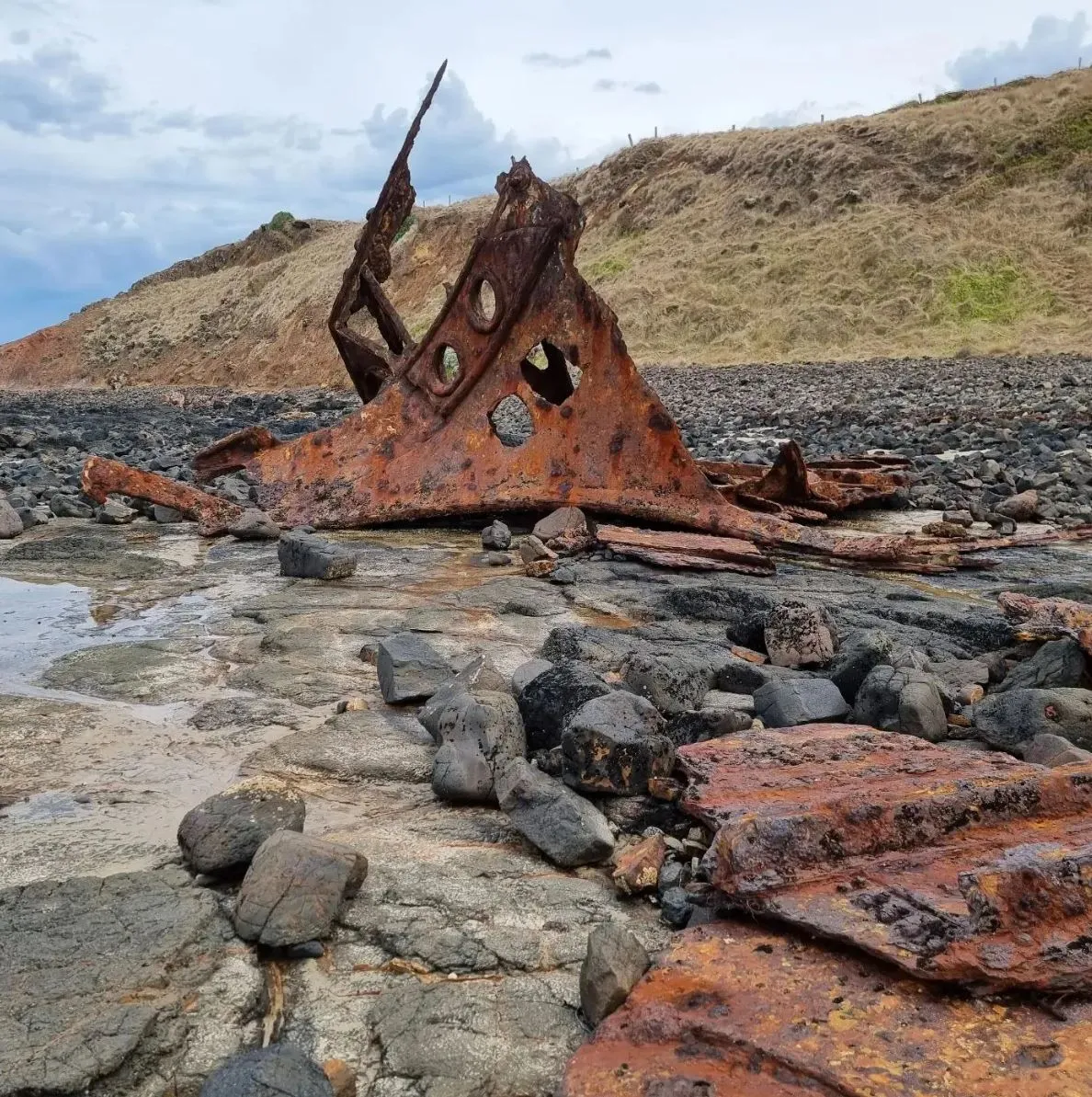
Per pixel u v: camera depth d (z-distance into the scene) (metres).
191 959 2.30
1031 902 2.06
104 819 3.07
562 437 7.41
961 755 3.00
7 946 2.32
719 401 20.47
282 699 4.13
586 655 4.43
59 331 60.75
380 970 2.30
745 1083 1.79
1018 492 9.52
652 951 2.37
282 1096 1.79
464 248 44.34
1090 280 32.81
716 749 3.09
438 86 8.72
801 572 6.57
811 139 42.81
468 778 3.12
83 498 9.45
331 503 8.12
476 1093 1.94
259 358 47.19
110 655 4.77
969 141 39.91
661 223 44.00
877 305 34.41
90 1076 1.92
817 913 2.16
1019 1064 1.78
